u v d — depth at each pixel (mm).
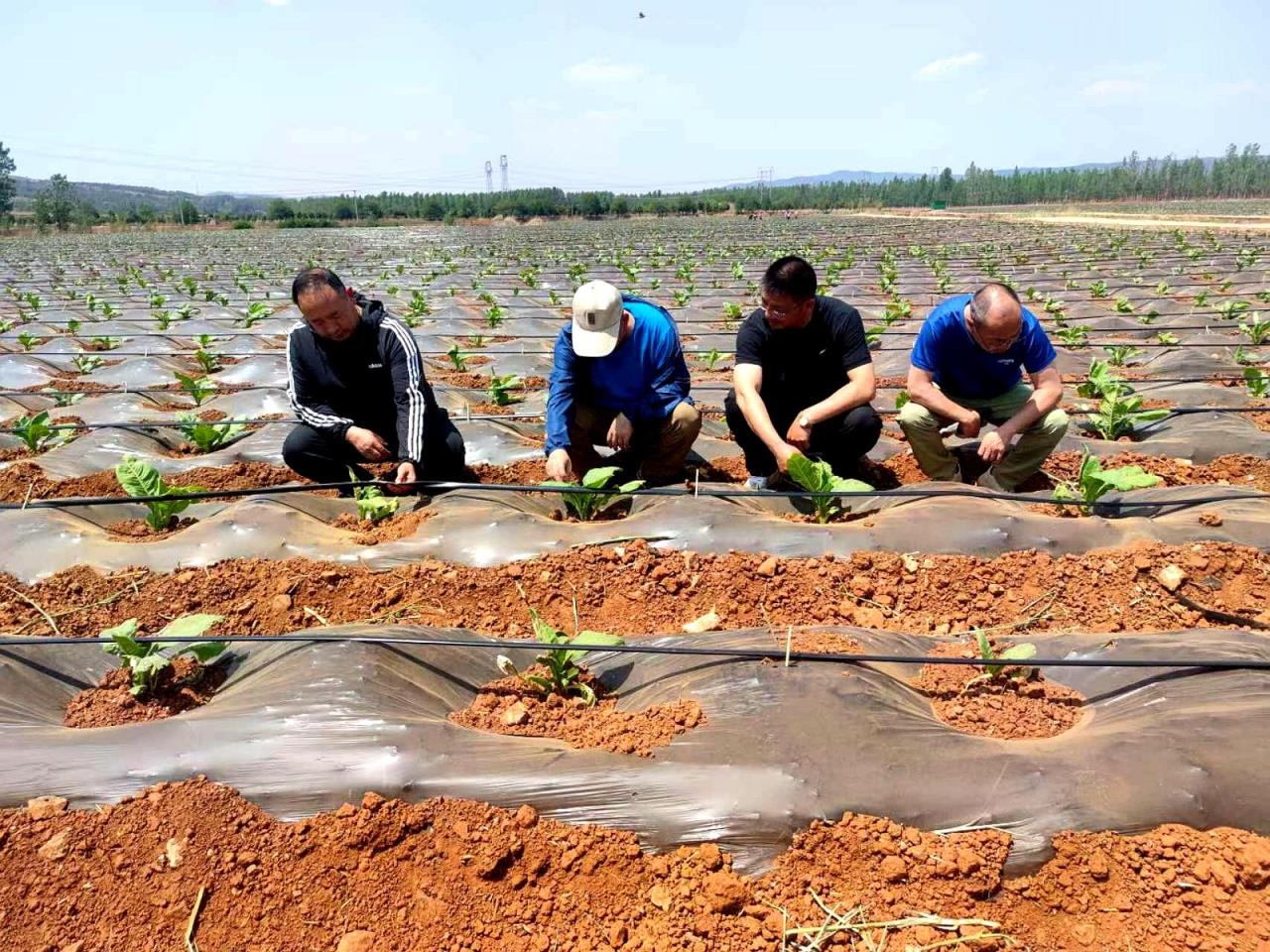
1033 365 4867
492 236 41375
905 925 2328
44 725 3025
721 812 2566
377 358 5039
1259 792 2516
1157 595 3857
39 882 2459
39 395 8125
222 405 7992
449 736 2836
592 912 2406
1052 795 2551
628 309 5117
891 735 2768
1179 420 6531
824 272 18328
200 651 3252
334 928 2375
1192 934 2270
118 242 41875
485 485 4840
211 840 2557
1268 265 18000
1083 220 43656
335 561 4367
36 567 4320
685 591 4086
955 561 4180
